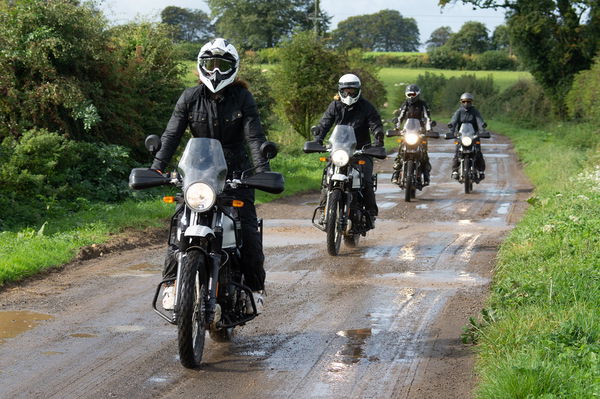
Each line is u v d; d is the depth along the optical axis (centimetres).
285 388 564
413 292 866
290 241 1219
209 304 584
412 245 1177
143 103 1931
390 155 3391
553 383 507
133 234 1246
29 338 686
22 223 1277
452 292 865
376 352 649
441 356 637
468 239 1230
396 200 1802
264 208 1639
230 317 630
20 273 930
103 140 1792
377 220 1458
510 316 674
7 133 1631
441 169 2706
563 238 1015
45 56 1619
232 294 629
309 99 3397
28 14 1638
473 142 1981
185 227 586
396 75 10781
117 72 1798
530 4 4797
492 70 12544
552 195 1505
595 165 2061
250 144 644
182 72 2070
